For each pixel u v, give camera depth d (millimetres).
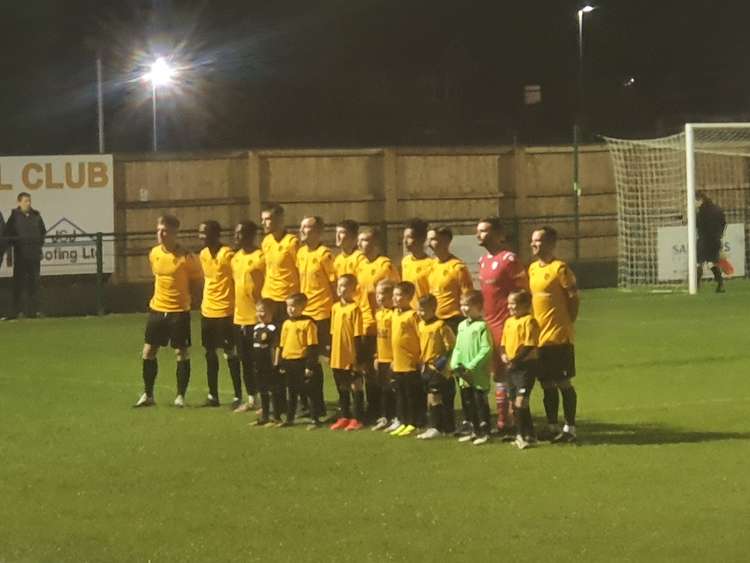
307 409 12844
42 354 18344
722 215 26672
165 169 27609
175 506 9047
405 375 11570
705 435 11438
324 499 9156
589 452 10641
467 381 11086
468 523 8406
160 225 13383
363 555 7738
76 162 25859
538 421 12297
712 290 27344
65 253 25766
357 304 12094
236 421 12539
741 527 8203
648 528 8203
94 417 12867
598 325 20922
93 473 10172
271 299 12680
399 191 29594
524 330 10820
